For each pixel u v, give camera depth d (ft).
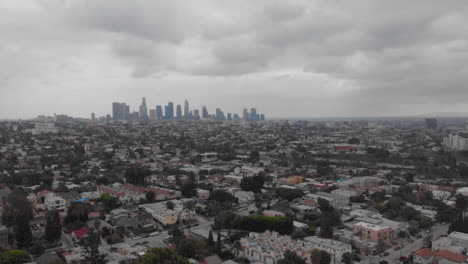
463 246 604.08
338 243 594.65
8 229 640.17
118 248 567.18
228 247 613.11
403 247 628.28
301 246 576.20
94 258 503.61
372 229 643.45
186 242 561.43
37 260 539.70
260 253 558.97
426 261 546.26
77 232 649.20
